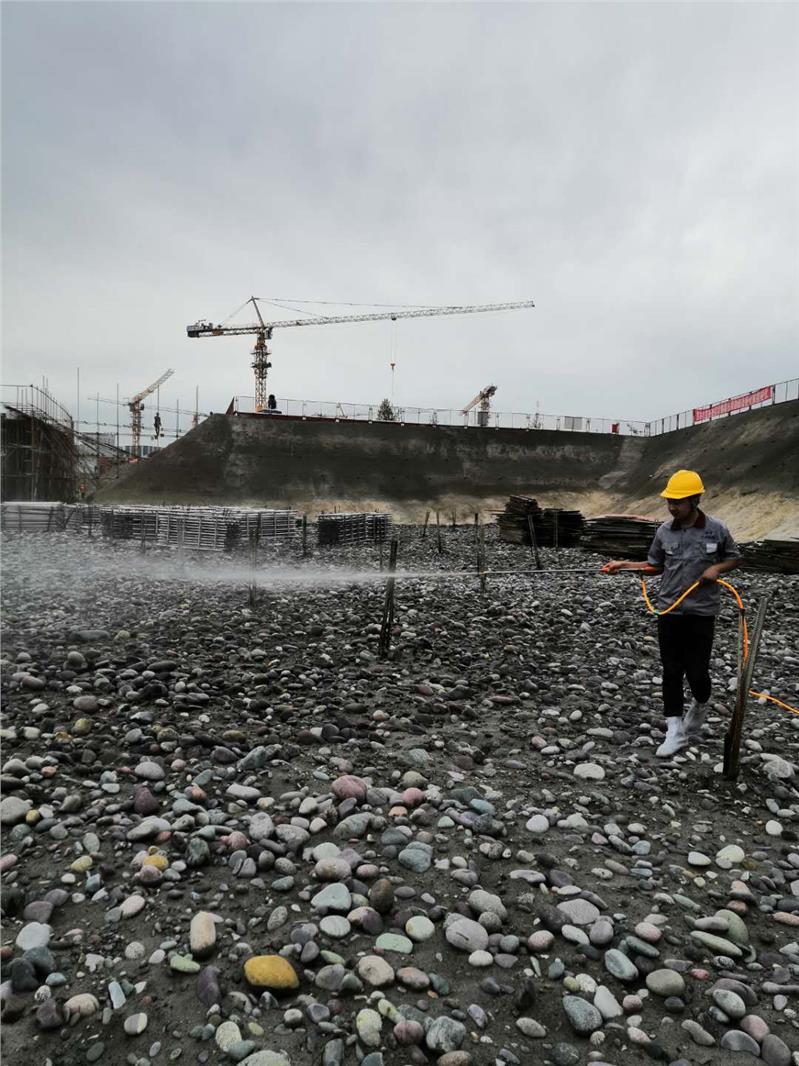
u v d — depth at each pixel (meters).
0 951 2.87
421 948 3.00
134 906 3.19
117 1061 2.35
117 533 26.92
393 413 81.19
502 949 2.99
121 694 6.37
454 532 41.81
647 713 6.56
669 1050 2.47
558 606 12.21
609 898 3.44
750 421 58.56
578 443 78.81
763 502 45.16
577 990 2.77
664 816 4.45
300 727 5.74
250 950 2.92
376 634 9.48
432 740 5.59
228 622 10.16
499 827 4.08
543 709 6.61
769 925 3.30
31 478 49.69
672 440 72.06
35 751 4.98
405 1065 2.35
